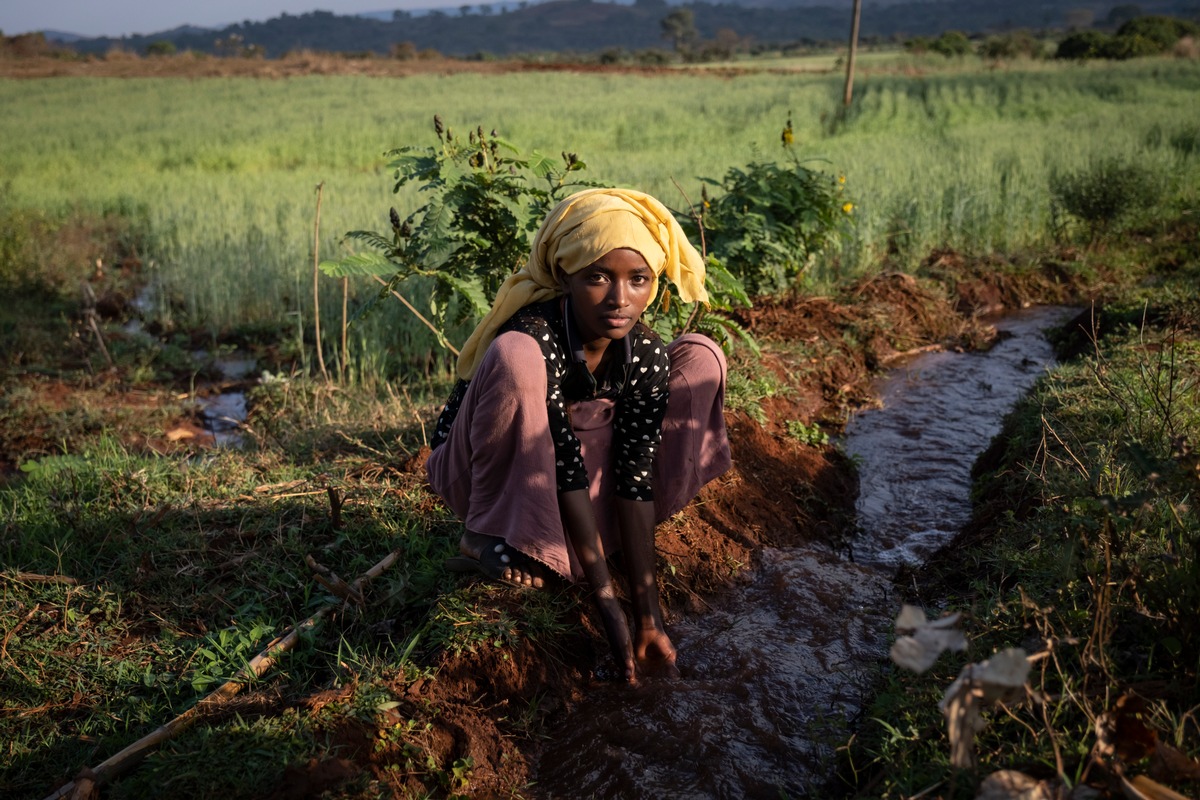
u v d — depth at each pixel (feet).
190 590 11.10
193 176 49.19
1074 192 29.40
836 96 80.89
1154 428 11.29
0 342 23.77
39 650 9.96
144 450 17.92
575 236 8.38
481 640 9.25
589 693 9.48
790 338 19.79
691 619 10.89
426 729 8.38
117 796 7.84
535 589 9.96
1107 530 7.76
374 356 20.62
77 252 32.55
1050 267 26.86
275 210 35.06
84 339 24.63
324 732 8.13
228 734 8.14
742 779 8.32
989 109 68.03
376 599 10.52
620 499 9.82
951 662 8.54
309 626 10.01
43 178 48.32
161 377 22.58
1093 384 14.21
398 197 35.27
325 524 12.10
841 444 16.46
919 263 26.76
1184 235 29.68
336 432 15.94
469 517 9.67
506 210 13.88
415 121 73.61
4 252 30.78
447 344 14.85
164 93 111.55
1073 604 8.52
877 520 13.91
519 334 8.88
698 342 10.34
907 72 121.19
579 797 8.23
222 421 20.04
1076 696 7.15
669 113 73.72
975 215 29.25
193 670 9.70
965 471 15.31
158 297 28.48
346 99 99.25
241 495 12.95
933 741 7.42
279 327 25.23
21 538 12.35
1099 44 133.39
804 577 11.64
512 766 8.52
